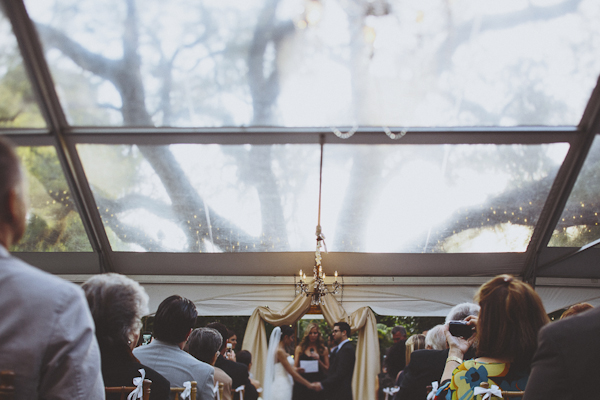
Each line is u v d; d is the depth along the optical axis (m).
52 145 5.16
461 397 1.43
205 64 4.70
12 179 0.87
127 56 4.61
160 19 4.41
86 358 0.94
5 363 0.85
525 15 4.38
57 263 6.13
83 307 0.97
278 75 4.76
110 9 4.31
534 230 5.96
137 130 5.17
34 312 0.89
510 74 4.77
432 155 5.41
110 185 5.59
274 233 6.10
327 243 6.19
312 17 4.29
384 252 6.26
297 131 5.18
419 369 2.37
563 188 5.54
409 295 6.40
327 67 4.71
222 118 5.10
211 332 2.78
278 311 6.32
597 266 6.21
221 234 6.09
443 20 4.39
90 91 4.84
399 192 5.71
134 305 1.62
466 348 1.67
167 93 4.89
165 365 2.07
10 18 4.24
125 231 5.98
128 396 1.57
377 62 4.66
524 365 1.41
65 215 5.71
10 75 4.57
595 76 4.73
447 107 5.00
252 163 5.49
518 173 5.51
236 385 3.53
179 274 6.40
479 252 6.21
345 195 5.76
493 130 5.14
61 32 4.41
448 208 5.83
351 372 5.18
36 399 0.89
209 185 5.65
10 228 0.90
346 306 6.36
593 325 0.94
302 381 4.80
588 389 0.90
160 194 5.70
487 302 1.47
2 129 4.91
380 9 4.30
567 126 5.16
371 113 5.04
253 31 4.51
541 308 1.44
